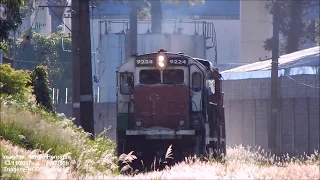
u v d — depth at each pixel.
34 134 65.06
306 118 159.12
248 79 174.75
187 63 82.25
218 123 88.25
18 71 91.75
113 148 89.88
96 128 177.25
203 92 82.12
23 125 66.25
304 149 158.25
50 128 68.00
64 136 67.50
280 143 163.25
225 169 55.47
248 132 172.25
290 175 55.69
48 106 110.94
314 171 58.78
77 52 106.44
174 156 80.94
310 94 159.88
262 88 170.38
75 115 105.62
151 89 82.00
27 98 90.56
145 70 82.81
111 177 51.19
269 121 157.50
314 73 163.88
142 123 81.88
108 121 176.88
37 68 112.25
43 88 110.88
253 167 60.66
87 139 80.38
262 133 167.88
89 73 89.56
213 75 87.56
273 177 53.94
